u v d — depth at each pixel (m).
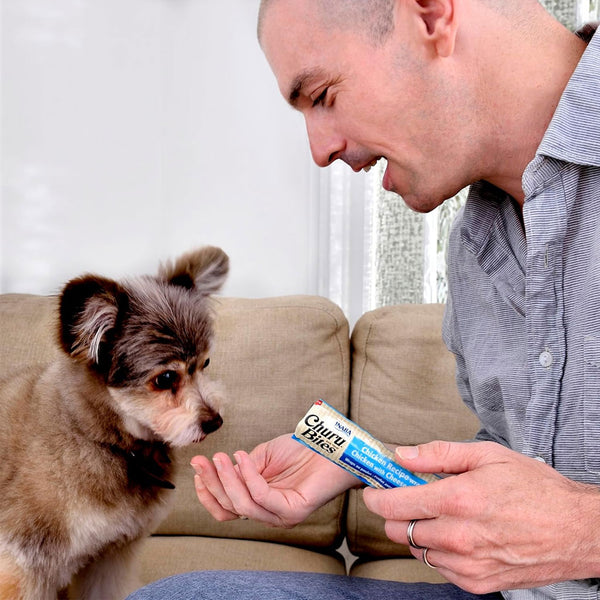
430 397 2.05
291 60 1.11
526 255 1.09
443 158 1.10
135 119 2.85
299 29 1.08
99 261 2.88
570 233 1.00
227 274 2.05
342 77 1.08
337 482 1.17
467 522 0.83
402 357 2.11
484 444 0.91
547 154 0.96
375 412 2.07
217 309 2.21
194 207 2.86
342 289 2.76
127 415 1.67
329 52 1.07
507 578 0.84
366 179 2.72
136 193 2.87
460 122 1.07
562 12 2.34
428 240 2.62
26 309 2.25
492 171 1.12
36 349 2.15
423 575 1.79
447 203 2.60
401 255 2.70
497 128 1.07
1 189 2.85
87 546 1.60
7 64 2.81
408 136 1.10
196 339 1.79
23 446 1.60
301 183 2.81
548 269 1.00
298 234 2.82
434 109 1.07
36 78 2.83
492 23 1.04
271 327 2.14
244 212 2.84
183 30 2.82
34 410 1.65
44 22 2.81
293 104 1.20
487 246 1.18
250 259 2.85
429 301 2.63
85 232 2.88
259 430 2.05
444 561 0.86
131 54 2.83
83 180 2.86
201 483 1.18
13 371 1.96
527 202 1.00
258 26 1.18
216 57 2.82
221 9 2.80
